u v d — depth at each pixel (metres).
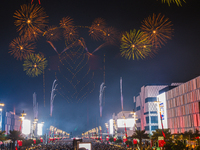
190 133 77.44
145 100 160.75
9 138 77.19
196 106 98.94
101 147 96.19
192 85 103.38
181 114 113.94
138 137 77.38
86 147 55.06
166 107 134.75
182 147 52.31
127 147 94.12
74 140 60.00
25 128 157.62
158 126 149.12
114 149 87.06
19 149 83.25
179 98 116.88
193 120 100.94
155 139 73.75
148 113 153.62
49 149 91.31
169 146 56.88
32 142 110.12
